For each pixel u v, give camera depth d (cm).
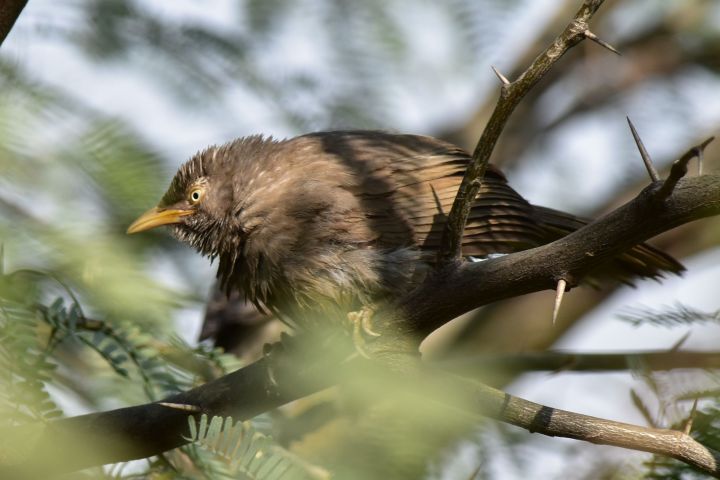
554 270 614
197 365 759
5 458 579
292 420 828
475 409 641
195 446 652
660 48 1479
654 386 701
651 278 936
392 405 640
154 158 519
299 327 963
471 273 646
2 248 437
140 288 448
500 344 1575
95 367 744
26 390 561
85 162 480
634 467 671
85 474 644
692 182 571
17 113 476
